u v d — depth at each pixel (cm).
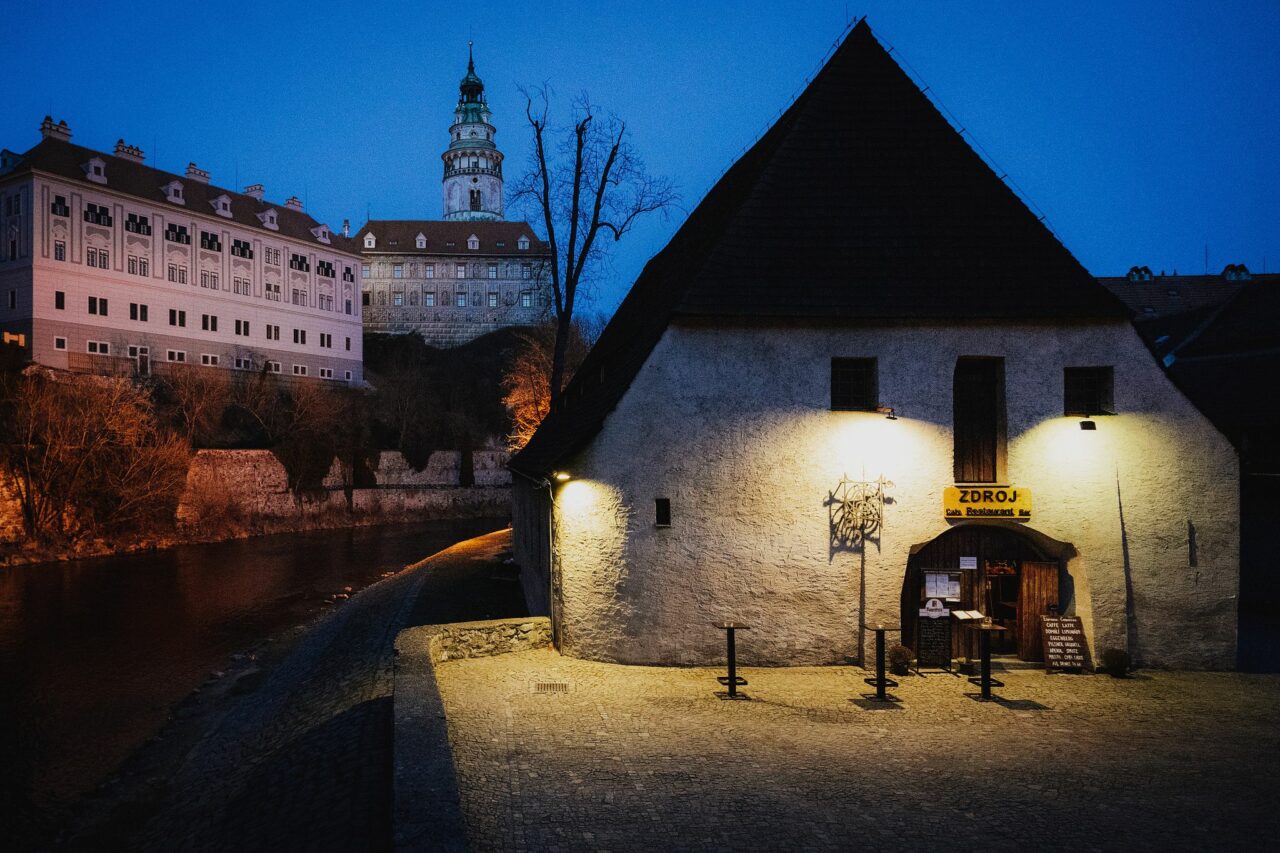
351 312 9375
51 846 1077
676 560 1254
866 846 662
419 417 7581
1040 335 1279
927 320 1264
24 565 3747
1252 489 2053
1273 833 693
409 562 4006
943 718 1011
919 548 1272
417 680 1033
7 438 4025
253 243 8156
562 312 2472
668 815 716
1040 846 666
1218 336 2520
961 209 1340
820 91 1426
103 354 6725
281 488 5709
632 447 1266
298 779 1012
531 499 1989
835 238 1307
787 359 1265
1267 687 1174
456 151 13400
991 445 1303
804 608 1247
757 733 944
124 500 4381
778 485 1254
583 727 963
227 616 2667
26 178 6344
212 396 6225
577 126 2427
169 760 1372
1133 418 1277
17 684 1869
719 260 1279
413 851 552
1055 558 1302
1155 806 747
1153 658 1266
